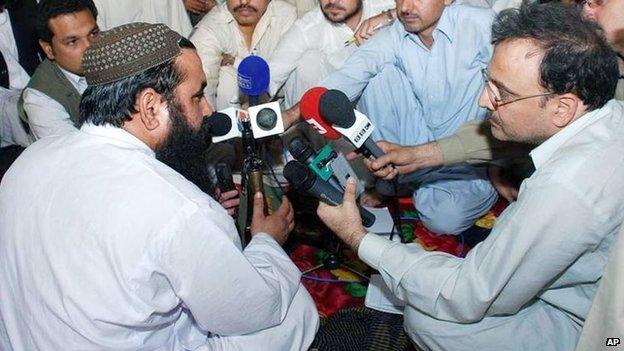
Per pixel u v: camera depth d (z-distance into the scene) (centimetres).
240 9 304
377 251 168
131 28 134
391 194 264
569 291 161
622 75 187
